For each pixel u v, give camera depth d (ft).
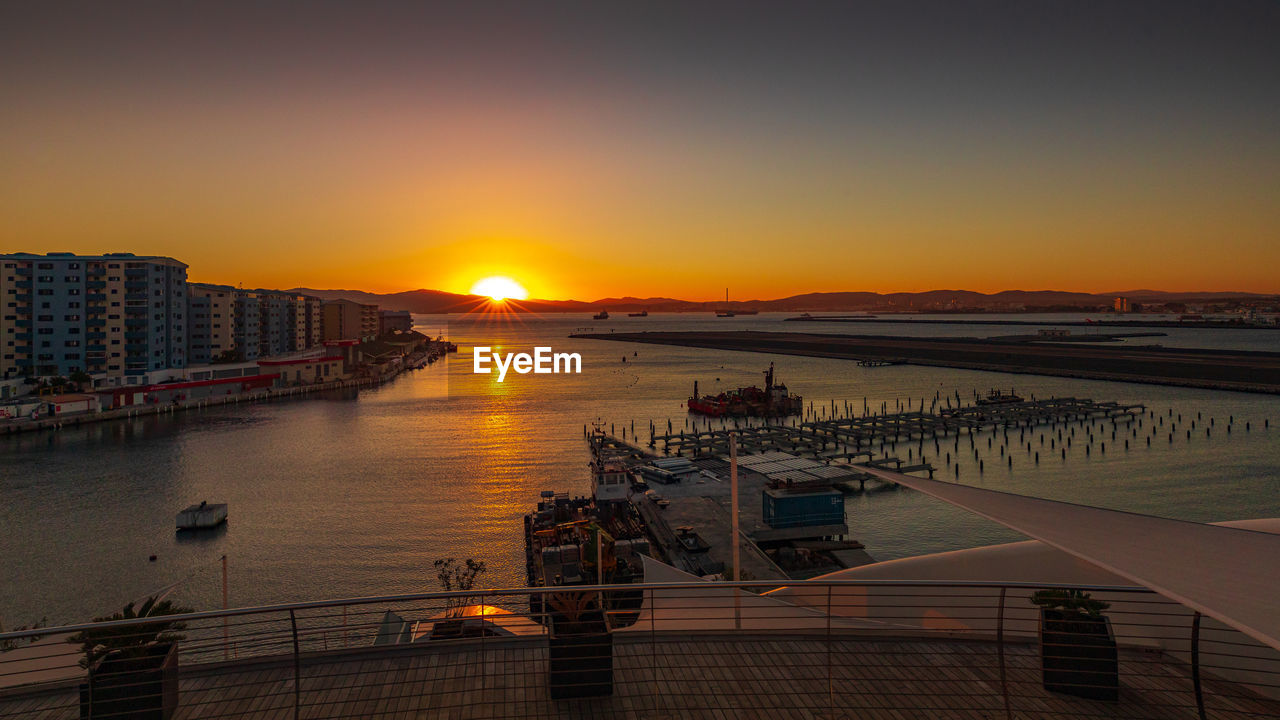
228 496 212.02
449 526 184.24
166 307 424.87
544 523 176.86
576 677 29.22
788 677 31.09
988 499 29.53
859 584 29.71
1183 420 345.31
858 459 273.75
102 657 28.04
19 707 28.17
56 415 330.75
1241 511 198.59
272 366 488.44
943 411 361.71
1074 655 29.58
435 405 430.61
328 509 199.52
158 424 341.00
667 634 35.01
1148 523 26.86
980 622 45.93
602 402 453.58
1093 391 465.88
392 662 31.99
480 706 28.63
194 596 138.00
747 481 217.97
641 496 201.46
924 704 28.89
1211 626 34.73
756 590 53.06
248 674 30.99
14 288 366.02
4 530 177.99
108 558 159.22
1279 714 28.17
